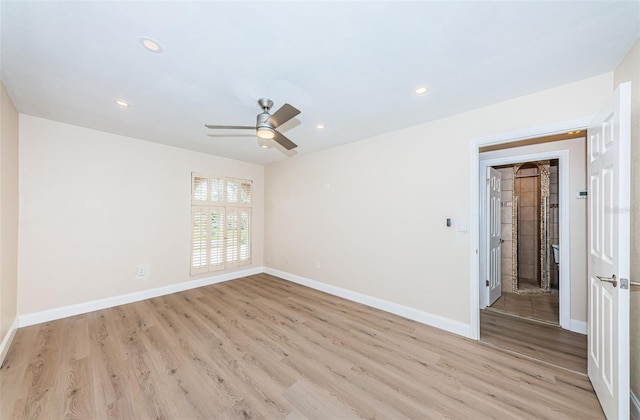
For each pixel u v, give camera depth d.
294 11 1.33
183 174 4.08
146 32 1.49
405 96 2.27
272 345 2.38
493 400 1.69
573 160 2.68
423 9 1.31
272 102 2.38
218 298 3.69
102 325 2.78
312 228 4.24
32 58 1.74
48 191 2.90
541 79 2.00
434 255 2.80
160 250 3.83
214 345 2.37
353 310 3.24
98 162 3.25
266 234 5.19
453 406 1.64
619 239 1.39
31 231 2.79
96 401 1.67
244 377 1.92
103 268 3.30
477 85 2.09
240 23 1.41
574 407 1.62
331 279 3.92
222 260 4.58
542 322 2.91
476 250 2.53
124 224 3.48
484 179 3.37
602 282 1.63
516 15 1.35
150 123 2.96
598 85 1.94
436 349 2.32
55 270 2.95
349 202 3.68
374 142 3.38
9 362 2.07
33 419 1.52
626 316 1.37
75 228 3.09
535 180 4.55
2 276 2.17
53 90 2.19
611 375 1.48
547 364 2.09
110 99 2.35
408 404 1.66
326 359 2.16
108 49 1.64
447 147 2.71
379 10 1.32
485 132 2.47
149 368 2.01
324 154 4.05
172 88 2.14
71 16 1.36
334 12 1.33
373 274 3.38
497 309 3.31
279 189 4.90
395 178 3.15
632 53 1.61
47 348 2.29
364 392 1.77
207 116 2.74
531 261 4.59
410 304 3.00
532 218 4.57
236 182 4.80
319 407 1.63
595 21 1.39
